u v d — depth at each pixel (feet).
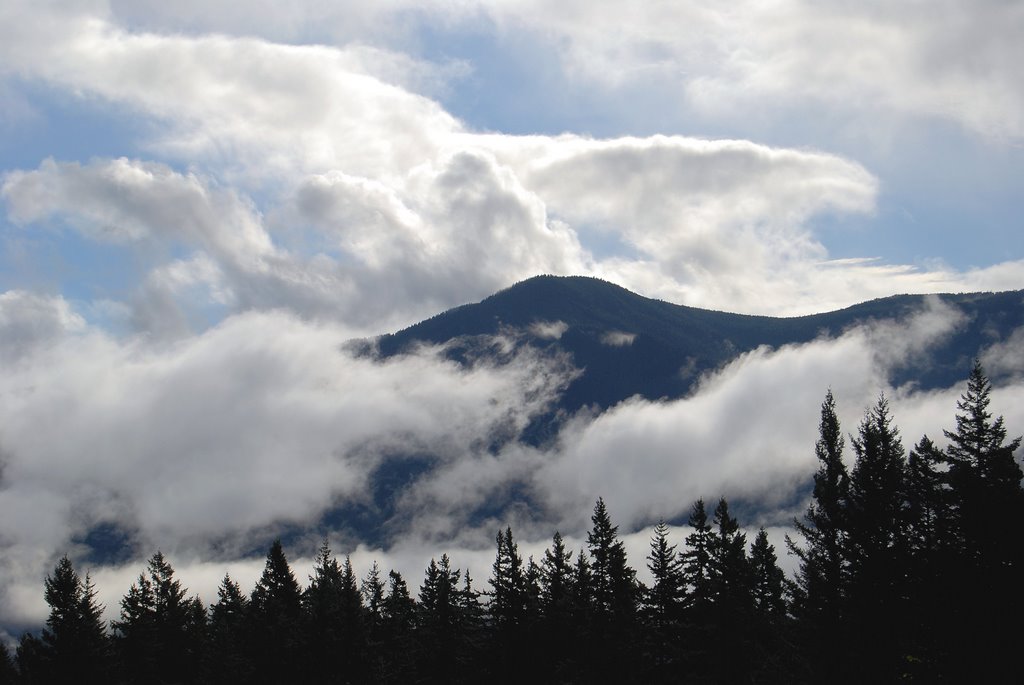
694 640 185.26
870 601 121.49
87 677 236.84
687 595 210.18
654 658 210.59
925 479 119.03
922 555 118.52
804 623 130.52
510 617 239.91
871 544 122.11
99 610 244.83
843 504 127.13
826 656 126.93
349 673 251.60
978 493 111.34
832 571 126.93
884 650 120.78
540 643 237.86
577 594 246.06
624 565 225.35
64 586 241.55
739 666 178.29
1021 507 109.40
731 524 187.01
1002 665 108.68
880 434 125.29
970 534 112.37
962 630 111.14
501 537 246.06
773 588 218.18
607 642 211.61
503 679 238.07
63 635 237.25
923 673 116.67
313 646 253.03
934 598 114.42
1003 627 108.88
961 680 111.24
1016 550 109.19
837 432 132.77
